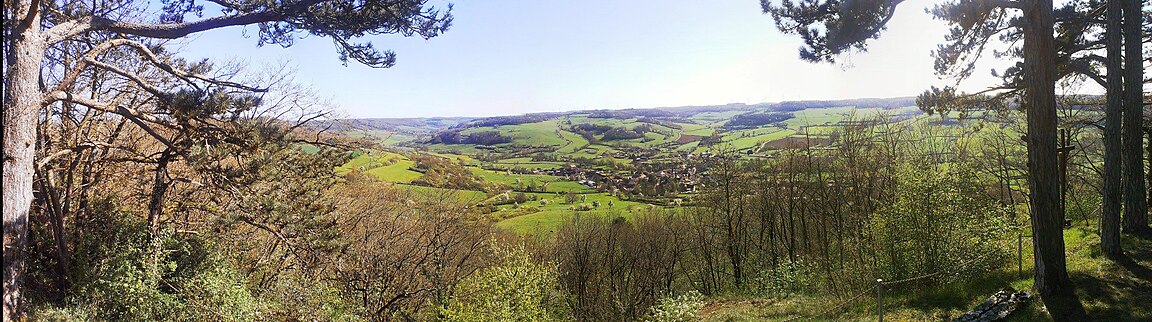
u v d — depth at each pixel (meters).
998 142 25.64
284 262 15.25
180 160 13.16
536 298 20.64
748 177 28.78
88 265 10.31
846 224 25.86
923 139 26.55
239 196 10.97
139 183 12.91
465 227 25.42
